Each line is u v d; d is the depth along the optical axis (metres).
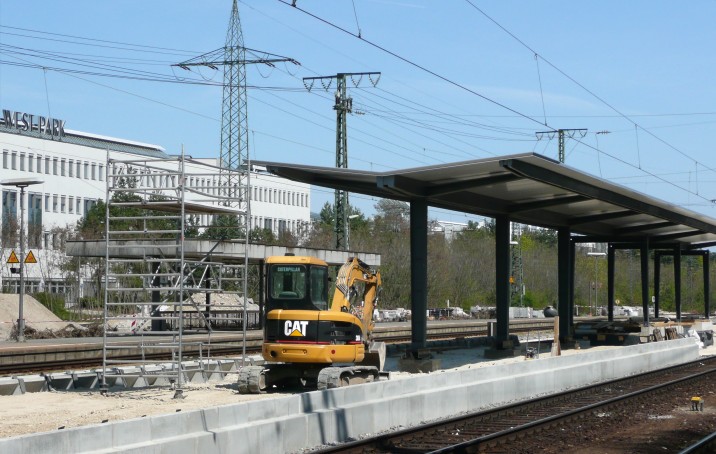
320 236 77.81
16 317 46.94
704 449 15.90
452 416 19.77
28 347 30.00
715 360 39.41
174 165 84.38
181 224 22.41
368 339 25.45
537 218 39.72
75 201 78.94
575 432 17.91
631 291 101.31
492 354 36.69
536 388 24.39
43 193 75.44
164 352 33.00
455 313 77.06
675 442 16.83
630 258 103.44
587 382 27.98
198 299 53.19
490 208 34.59
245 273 24.75
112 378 24.30
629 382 28.47
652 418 20.22
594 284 94.75
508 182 29.45
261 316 43.41
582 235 51.69
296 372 23.58
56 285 64.75
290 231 83.25
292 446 14.77
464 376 21.14
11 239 61.56
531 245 103.88
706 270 65.81
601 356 29.69
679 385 27.17
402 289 75.50
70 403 20.88
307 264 22.92
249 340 37.50
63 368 28.67
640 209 36.59
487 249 90.12
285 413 15.21
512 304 88.00
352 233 81.75
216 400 21.61
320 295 23.22
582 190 29.92
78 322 47.66
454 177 28.34
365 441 15.26
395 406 17.84
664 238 54.06
